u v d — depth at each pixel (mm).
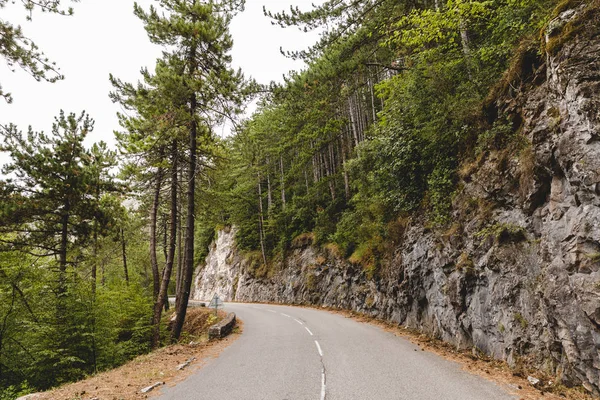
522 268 7633
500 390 6086
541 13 8516
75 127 16578
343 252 25688
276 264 36375
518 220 8109
